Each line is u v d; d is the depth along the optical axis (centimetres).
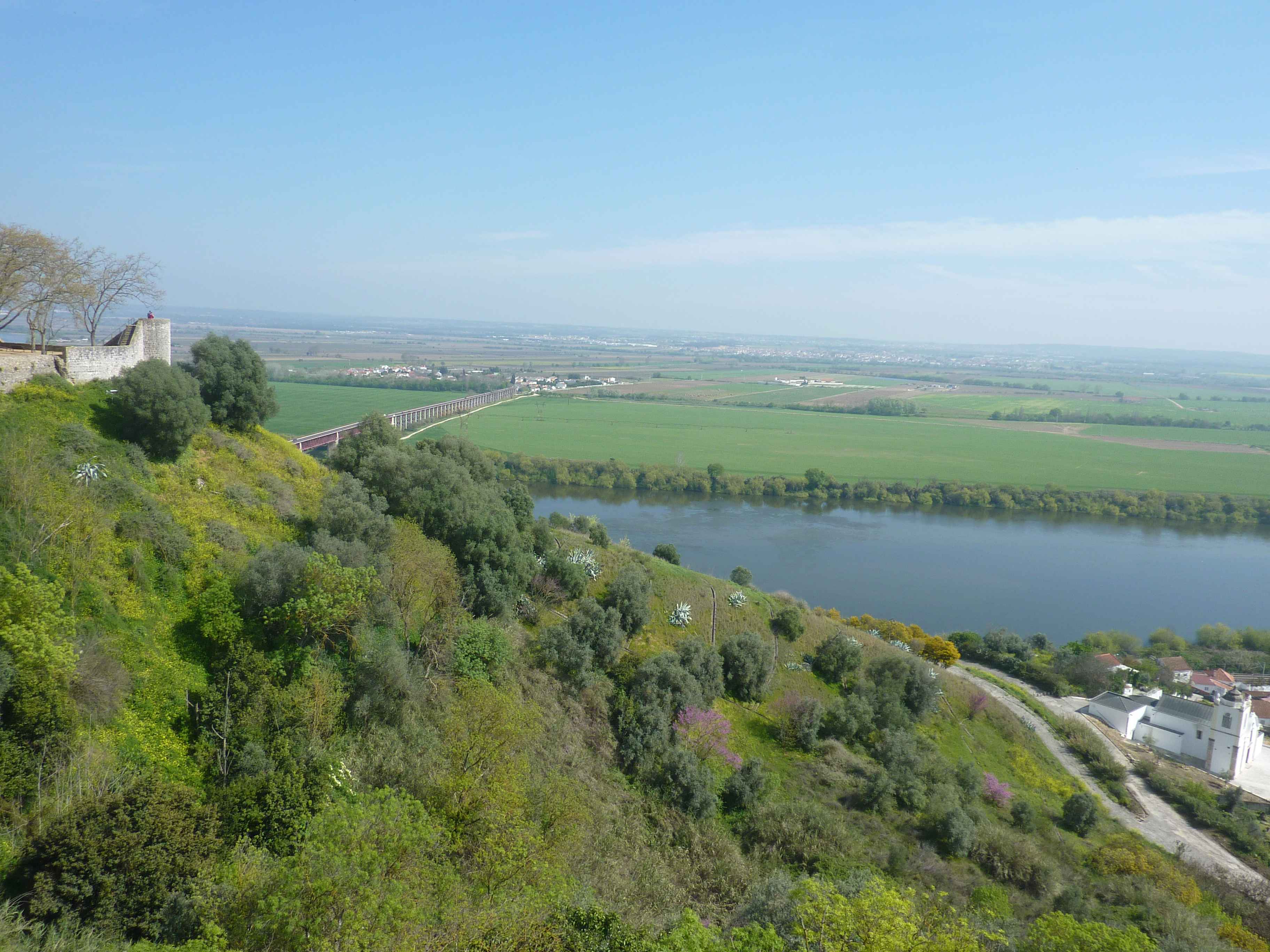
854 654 7256
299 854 2545
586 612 6112
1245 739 8256
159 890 2525
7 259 5162
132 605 3806
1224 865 6122
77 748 2998
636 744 5222
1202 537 18075
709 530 16488
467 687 4444
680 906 4009
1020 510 19975
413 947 2281
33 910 2366
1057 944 3366
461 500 5819
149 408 4897
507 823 3403
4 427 4359
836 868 4572
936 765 6250
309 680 3831
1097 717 9194
